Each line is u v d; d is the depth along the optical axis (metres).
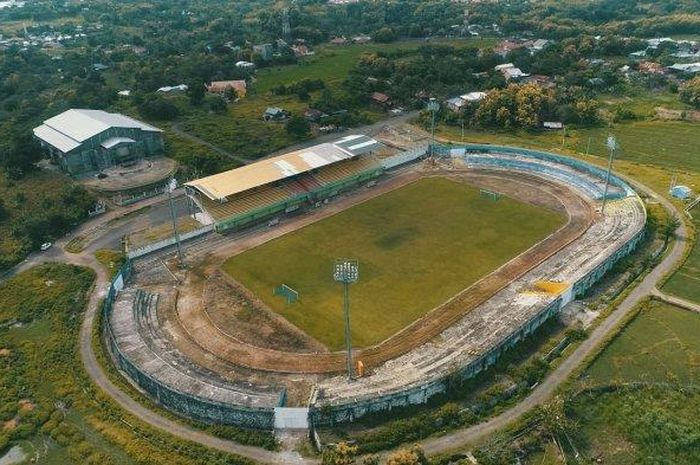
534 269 116.69
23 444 80.38
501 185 157.00
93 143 167.75
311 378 89.44
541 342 97.00
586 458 74.81
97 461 75.94
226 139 191.50
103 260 125.06
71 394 88.19
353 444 76.69
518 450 75.44
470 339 95.62
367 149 161.25
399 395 81.06
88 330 103.12
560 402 79.00
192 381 87.50
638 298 107.00
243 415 79.94
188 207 147.25
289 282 115.12
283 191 145.88
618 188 148.75
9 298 113.25
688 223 133.12
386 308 106.19
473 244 127.38
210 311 106.62
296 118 196.25
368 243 129.12
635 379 88.00
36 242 131.75
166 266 121.88
